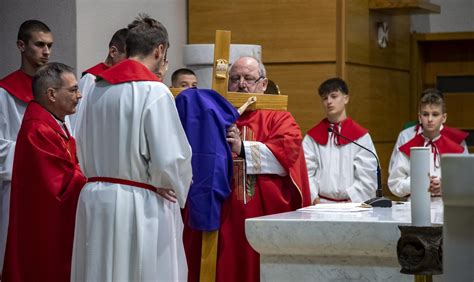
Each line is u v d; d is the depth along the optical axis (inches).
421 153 92.4
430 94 230.2
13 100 208.4
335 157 232.1
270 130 164.4
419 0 310.3
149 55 149.6
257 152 158.7
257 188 161.2
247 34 296.8
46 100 174.7
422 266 89.8
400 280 112.4
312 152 235.0
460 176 74.7
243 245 159.0
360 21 303.4
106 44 257.3
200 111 154.2
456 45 370.6
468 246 74.8
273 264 118.0
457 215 75.3
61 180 166.6
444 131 235.5
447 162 75.5
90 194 144.7
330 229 112.3
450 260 75.5
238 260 158.9
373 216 120.0
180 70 231.3
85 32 249.8
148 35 149.3
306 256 116.4
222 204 158.9
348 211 130.3
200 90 156.9
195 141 153.5
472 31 361.4
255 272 159.0
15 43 252.8
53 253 165.8
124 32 203.5
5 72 253.9
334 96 232.1
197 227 152.8
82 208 145.9
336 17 288.7
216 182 152.8
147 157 142.3
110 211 142.0
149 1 277.9
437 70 372.8
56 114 177.0
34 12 250.7
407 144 232.4
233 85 166.7
